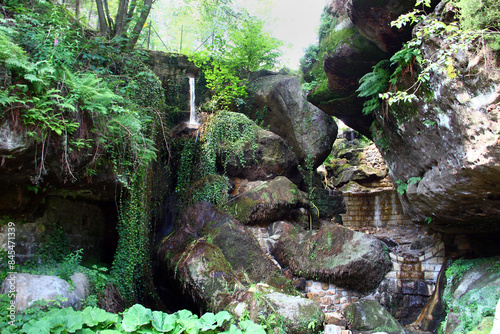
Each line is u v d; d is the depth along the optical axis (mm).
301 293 7680
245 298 6145
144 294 7031
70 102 4895
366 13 5902
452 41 4266
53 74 5004
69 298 4738
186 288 6812
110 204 7465
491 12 3766
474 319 5391
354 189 14031
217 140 10203
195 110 12172
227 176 10344
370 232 12688
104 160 5988
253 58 12930
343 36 7230
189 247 7422
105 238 7730
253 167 10344
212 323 5301
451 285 6930
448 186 5238
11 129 4297
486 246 7430
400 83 5703
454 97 4457
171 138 10461
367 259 7668
